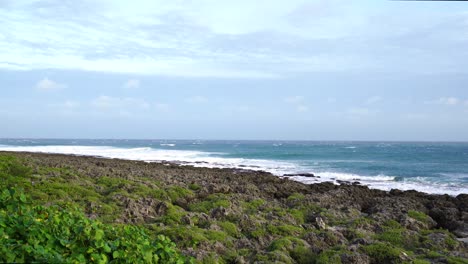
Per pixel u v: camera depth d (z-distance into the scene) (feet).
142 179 69.00
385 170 157.07
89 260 22.41
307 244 36.37
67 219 25.99
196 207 50.16
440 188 103.86
